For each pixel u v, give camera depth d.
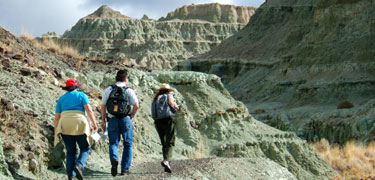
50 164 8.70
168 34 172.75
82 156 7.37
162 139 8.45
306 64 75.25
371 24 69.12
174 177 7.78
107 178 8.17
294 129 51.94
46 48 16.62
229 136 17.27
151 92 17.55
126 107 7.80
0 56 11.14
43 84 11.38
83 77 14.80
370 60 65.88
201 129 17.33
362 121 43.62
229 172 8.78
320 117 50.75
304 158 18.53
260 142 17.64
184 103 17.62
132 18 180.12
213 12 192.62
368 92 61.66
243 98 81.94
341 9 74.88
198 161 9.46
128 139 7.96
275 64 89.00
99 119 11.34
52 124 9.51
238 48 108.12
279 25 108.38
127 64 19.23
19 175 7.57
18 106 9.43
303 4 103.69
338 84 64.38
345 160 22.02
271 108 67.38
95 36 164.38
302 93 68.31
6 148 7.87
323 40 74.56
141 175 8.03
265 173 9.30
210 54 112.94
